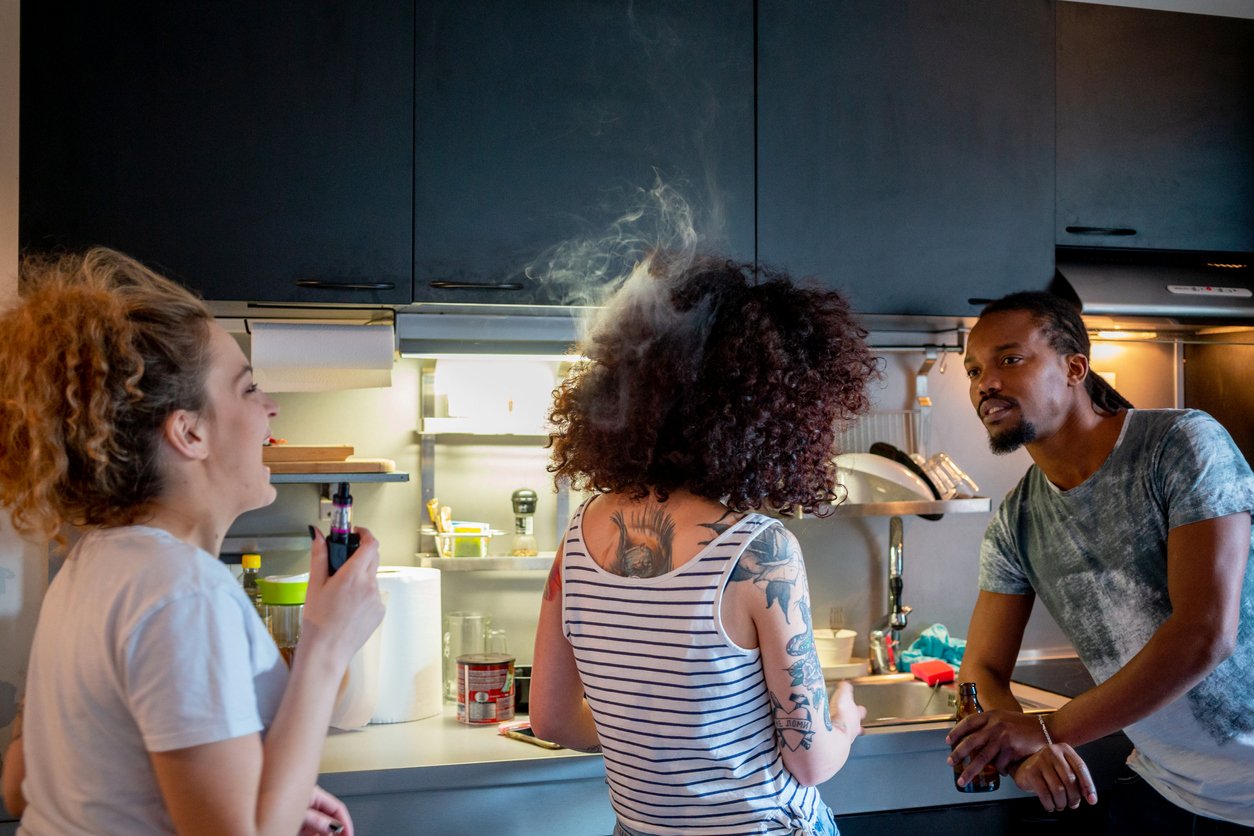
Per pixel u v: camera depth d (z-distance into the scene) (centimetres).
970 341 183
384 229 196
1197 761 166
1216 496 155
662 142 207
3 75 205
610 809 183
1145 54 236
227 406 101
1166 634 154
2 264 204
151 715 87
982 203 224
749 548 117
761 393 119
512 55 201
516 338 215
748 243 211
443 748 189
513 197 200
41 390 92
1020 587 193
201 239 189
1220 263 246
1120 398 181
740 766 118
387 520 231
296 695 97
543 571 238
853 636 246
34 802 97
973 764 162
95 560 94
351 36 195
